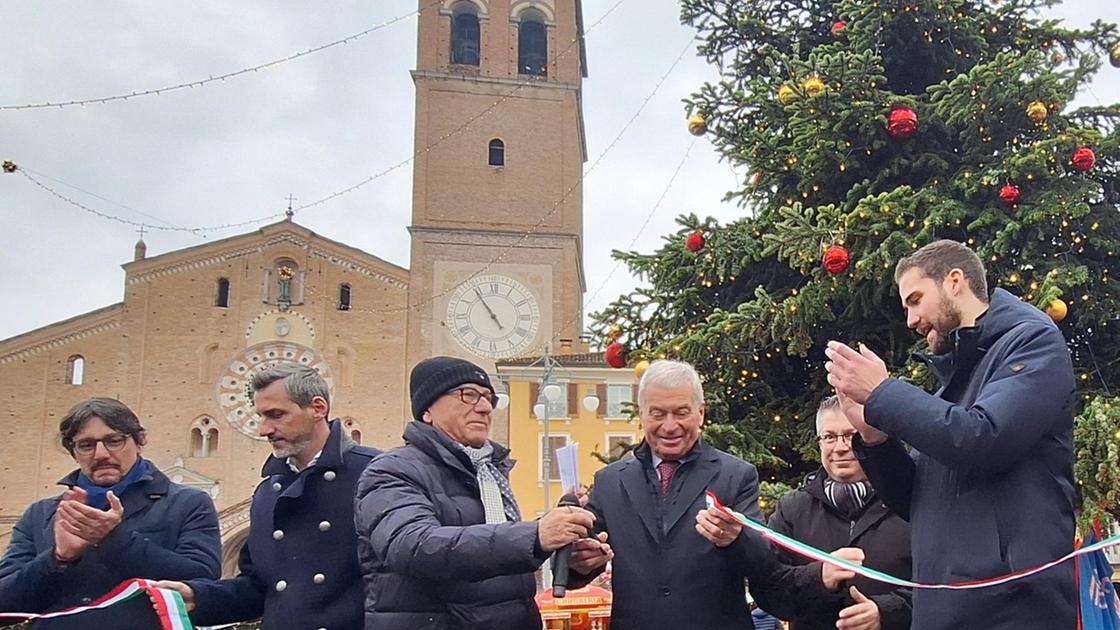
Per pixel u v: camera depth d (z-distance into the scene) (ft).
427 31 120.98
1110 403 23.54
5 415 106.73
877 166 29.86
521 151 119.14
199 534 14.02
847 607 12.68
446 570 10.11
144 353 110.63
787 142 31.14
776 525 15.44
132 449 14.01
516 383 104.88
